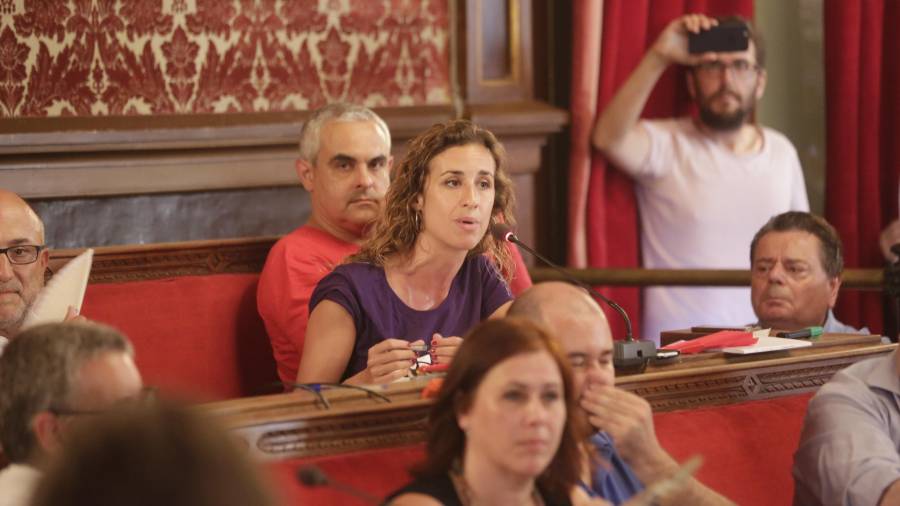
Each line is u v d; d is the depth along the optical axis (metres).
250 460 2.96
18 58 12.41
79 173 12.52
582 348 6.48
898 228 16.06
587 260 15.15
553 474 5.59
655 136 15.15
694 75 15.11
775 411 7.73
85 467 2.84
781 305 10.55
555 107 15.22
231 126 13.22
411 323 9.34
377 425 6.27
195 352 10.62
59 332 5.43
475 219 9.11
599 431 6.65
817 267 10.55
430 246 9.27
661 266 15.36
